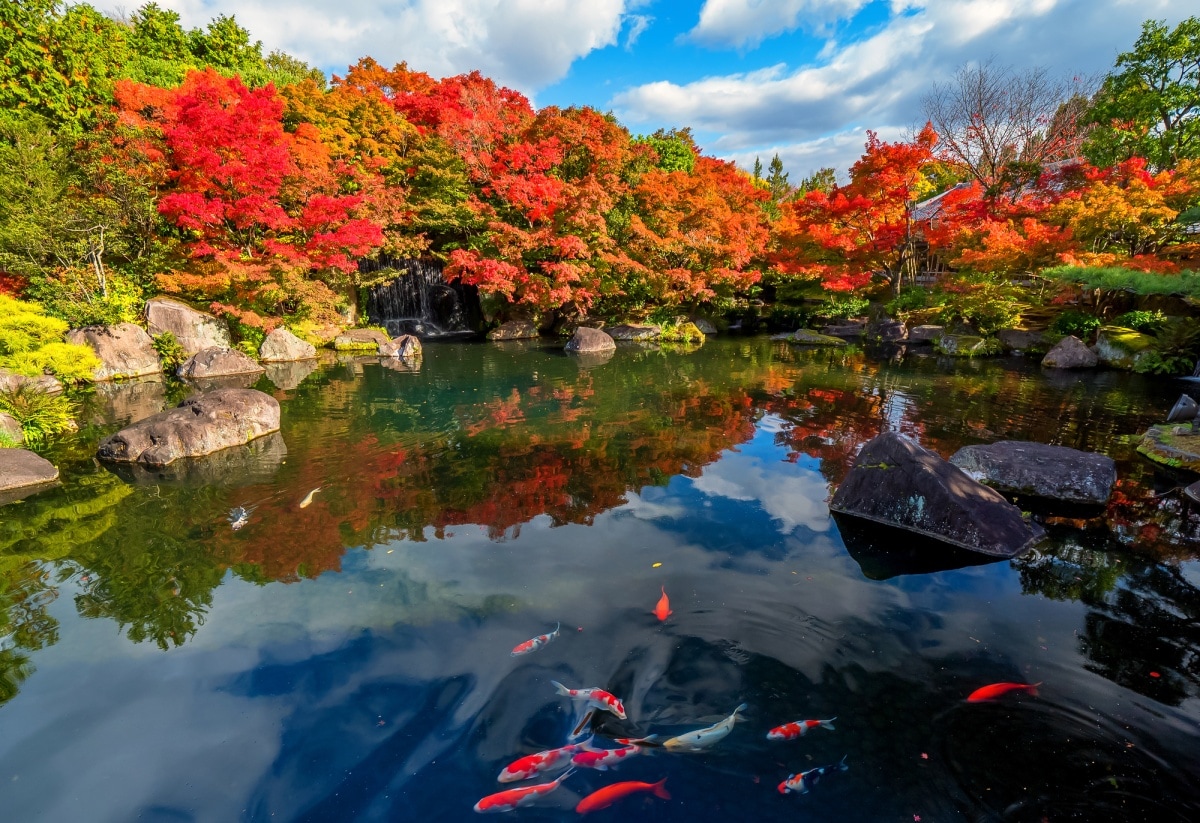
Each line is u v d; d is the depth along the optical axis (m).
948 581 4.82
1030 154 24.59
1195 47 19.19
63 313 14.59
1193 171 15.82
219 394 9.60
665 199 22.03
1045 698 3.46
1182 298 16.36
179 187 16.67
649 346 20.25
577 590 4.71
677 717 3.31
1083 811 2.70
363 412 11.23
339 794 2.83
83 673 3.78
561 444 9.02
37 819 2.71
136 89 17.39
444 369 15.98
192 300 17.42
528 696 3.47
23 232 13.59
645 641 4.01
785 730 3.16
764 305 27.41
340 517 6.37
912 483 5.87
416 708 3.39
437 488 7.22
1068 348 15.18
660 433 9.56
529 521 6.18
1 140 15.82
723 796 2.79
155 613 4.52
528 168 21.11
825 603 4.49
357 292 22.06
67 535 6.00
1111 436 9.01
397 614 4.39
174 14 26.58
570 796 2.79
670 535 5.75
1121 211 15.14
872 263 21.45
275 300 18.11
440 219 21.34
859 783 2.86
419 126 22.97
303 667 3.80
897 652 3.90
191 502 6.86
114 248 16.23
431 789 2.85
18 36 18.56
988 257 16.89
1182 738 3.15
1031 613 4.38
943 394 12.12
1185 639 4.07
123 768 3.00
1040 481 6.56
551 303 21.28
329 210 17.41
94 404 12.09
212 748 3.13
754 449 8.64
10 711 3.43
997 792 2.81
